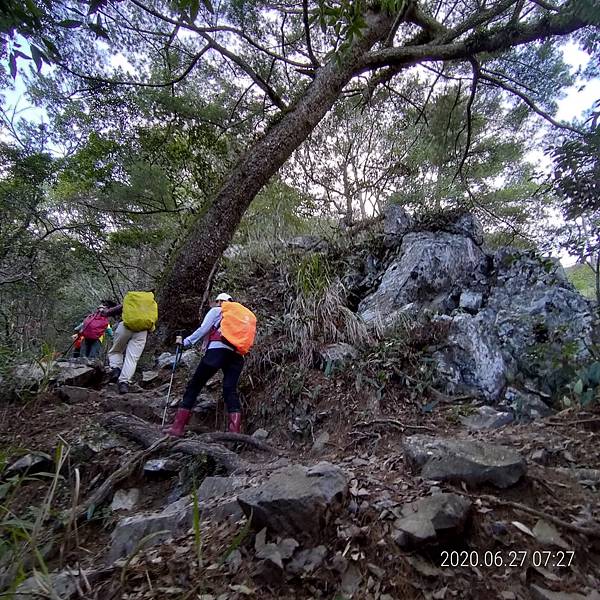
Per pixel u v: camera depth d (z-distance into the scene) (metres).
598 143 3.85
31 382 4.64
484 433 3.19
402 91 11.84
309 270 5.95
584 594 1.62
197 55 8.70
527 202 13.18
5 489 2.23
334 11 2.43
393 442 3.36
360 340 4.70
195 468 3.44
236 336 4.01
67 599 1.84
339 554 1.87
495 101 11.52
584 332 4.21
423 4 9.56
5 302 11.20
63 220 13.34
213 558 1.97
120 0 2.24
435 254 5.78
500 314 4.84
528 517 2.01
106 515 2.98
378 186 13.04
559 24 6.08
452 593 1.69
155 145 10.34
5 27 1.79
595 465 2.47
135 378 5.58
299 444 3.91
